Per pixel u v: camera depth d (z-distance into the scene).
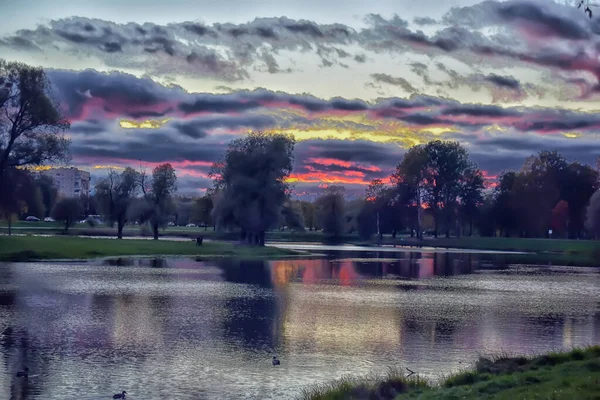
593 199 144.25
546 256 129.38
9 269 76.75
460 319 46.69
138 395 27.11
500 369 26.59
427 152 195.50
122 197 144.50
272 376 30.14
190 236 170.12
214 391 27.78
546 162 181.62
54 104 93.88
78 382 28.86
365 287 67.44
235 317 45.75
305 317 46.34
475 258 122.38
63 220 168.75
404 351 35.66
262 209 123.50
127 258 99.62
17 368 31.03
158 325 42.09
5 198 93.44
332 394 24.97
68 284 63.03
